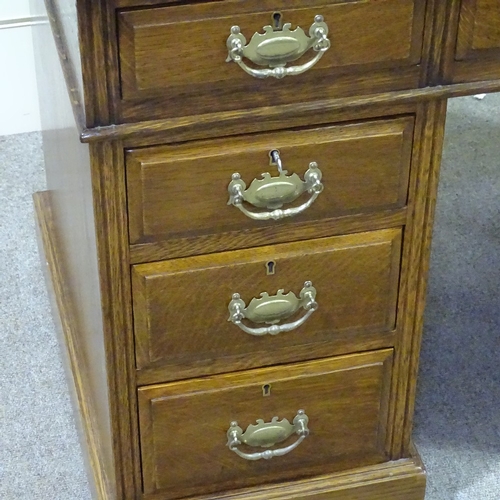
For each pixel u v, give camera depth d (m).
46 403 1.49
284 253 1.08
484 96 2.26
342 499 1.25
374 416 1.22
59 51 1.13
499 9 1.00
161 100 0.96
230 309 1.09
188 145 0.99
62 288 1.57
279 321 1.11
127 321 1.08
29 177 1.98
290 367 1.16
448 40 1.00
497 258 1.81
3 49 2.00
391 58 1.00
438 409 1.50
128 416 1.14
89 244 1.11
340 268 1.10
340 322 1.14
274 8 0.94
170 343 1.10
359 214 1.08
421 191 1.08
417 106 1.03
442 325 1.66
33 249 1.80
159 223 1.02
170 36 0.93
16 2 1.96
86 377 1.41
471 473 1.39
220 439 1.18
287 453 1.22
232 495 1.22
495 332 1.65
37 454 1.41
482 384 1.54
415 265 1.13
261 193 1.03
